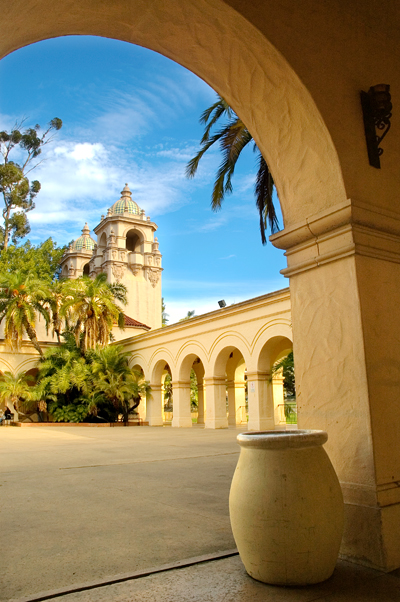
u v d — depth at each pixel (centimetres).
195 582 308
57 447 1323
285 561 295
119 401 2669
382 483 346
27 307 2814
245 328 2036
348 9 428
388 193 421
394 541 336
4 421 2775
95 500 571
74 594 292
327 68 399
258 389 1941
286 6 384
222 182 1215
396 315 395
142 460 973
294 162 426
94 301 2841
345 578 312
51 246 4697
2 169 4541
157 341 2678
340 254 389
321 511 298
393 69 453
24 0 323
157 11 372
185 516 485
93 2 357
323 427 390
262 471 308
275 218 1195
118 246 4681
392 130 441
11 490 648
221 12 358
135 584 306
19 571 334
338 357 384
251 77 405
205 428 2222
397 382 379
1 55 367
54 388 2678
